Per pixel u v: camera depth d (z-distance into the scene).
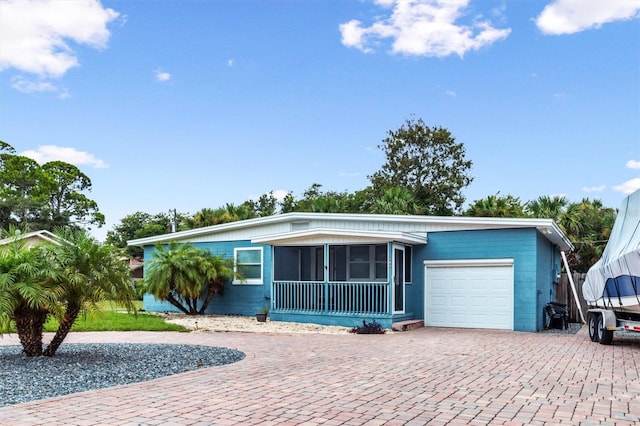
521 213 35.25
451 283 18.03
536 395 7.09
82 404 6.41
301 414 5.98
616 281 12.95
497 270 17.33
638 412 6.21
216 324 18.14
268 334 15.64
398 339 14.22
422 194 48.00
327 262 18.30
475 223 17.59
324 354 11.10
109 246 10.36
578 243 34.09
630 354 11.37
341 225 19.83
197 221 36.25
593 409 6.34
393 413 6.06
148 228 53.31
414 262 18.61
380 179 49.09
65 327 10.37
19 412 6.00
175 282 20.34
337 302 18.06
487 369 9.20
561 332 16.78
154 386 7.55
